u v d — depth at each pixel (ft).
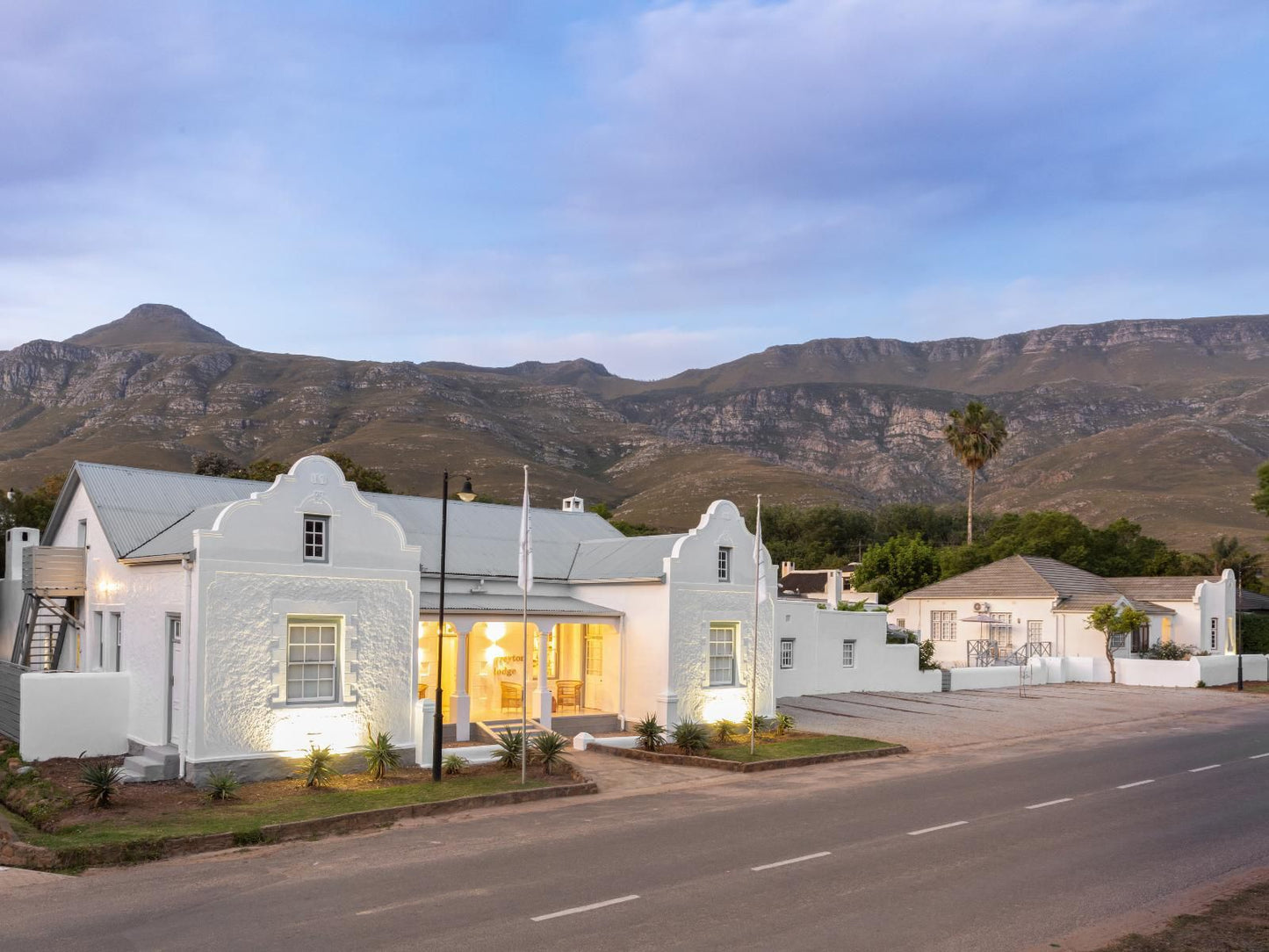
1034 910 36.40
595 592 92.32
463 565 90.99
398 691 68.85
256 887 39.17
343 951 31.48
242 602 61.98
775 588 94.63
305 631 65.16
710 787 63.21
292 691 64.23
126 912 35.78
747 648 91.56
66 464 598.75
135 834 46.11
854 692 117.08
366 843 47.21
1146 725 97.35
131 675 68.95
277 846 46.73
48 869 42.24
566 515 109.81
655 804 57.21
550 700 83.51
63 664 86.63
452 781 61.98
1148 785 63.31
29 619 85.92
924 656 134.82
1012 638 158.40
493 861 43.50
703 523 89.15
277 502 63.77
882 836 48.52
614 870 41.73
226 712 60.70
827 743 79.66
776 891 38.73
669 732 83.20
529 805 57.00
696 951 31.68
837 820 52.37
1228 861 43.88
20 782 58.95
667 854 44.75
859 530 423.64
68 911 36.04
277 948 31.76
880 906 36.73
